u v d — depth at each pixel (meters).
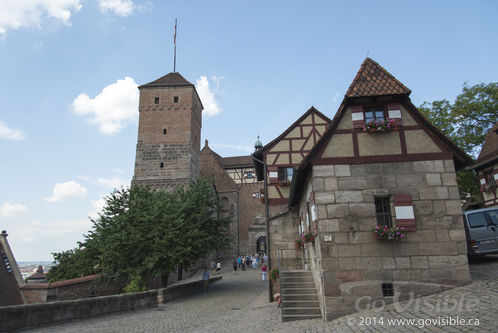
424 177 9.17
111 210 21.00
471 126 22.56
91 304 11.62
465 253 8.63
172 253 18.36
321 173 9.34
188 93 35.59
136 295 14.08
